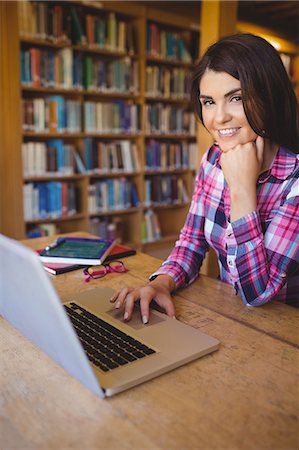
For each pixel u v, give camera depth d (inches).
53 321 28.2
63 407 29.0
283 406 29.2
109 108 172.9
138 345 36.3
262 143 46.4
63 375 32.9
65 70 157.4
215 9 124.3
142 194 190.2
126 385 30.7
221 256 56.5
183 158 205.5
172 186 202.8
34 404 29.4
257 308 46.7
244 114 44.2
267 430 26.8
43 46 158.4
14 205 148.3
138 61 180.4
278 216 47.1
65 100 160.9
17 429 26.9
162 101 200.4
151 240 196.5
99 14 173.0
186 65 201.3
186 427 27.0
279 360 35.5
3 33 135.8
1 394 30.5
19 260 28.1
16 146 145.5
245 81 42.4
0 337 39.0
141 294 44.8
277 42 226.1
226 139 46.0
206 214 56.2
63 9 155.0
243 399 30.0
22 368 33.9
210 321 43.1
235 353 36.5
